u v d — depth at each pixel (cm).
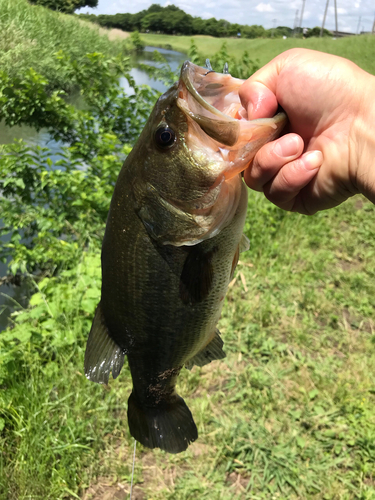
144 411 32
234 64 153
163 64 162
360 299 80
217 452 52
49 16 315
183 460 51
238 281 81
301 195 29
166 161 26
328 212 115
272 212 104
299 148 25
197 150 25
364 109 25
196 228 26
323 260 91
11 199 91
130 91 200
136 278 27
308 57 26
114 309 29
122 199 27
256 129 25
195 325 29
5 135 135
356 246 100
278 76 27
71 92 212
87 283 64
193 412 56
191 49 150
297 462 51
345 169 26
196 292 28
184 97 25
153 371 31
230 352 66
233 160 25
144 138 26
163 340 29
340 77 25
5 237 92
